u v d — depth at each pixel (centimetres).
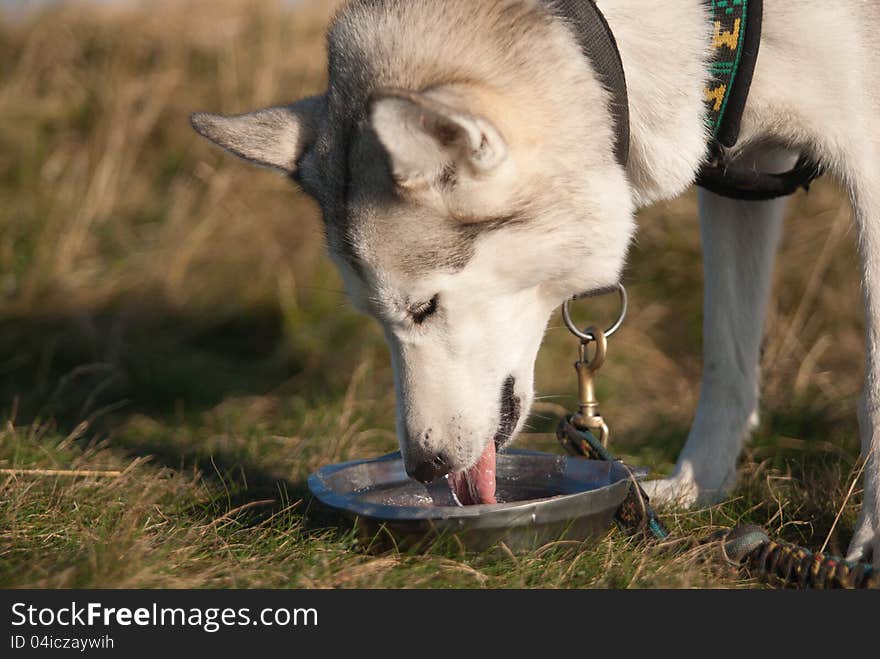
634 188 333
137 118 762
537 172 295
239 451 425
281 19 845
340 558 305
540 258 306
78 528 326
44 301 618
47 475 377
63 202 688
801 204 622
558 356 566
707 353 375
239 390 540
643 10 317
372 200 293
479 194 286
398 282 300
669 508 355
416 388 313
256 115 339
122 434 466
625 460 420
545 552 300
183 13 858
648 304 602
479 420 315
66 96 785
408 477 342
